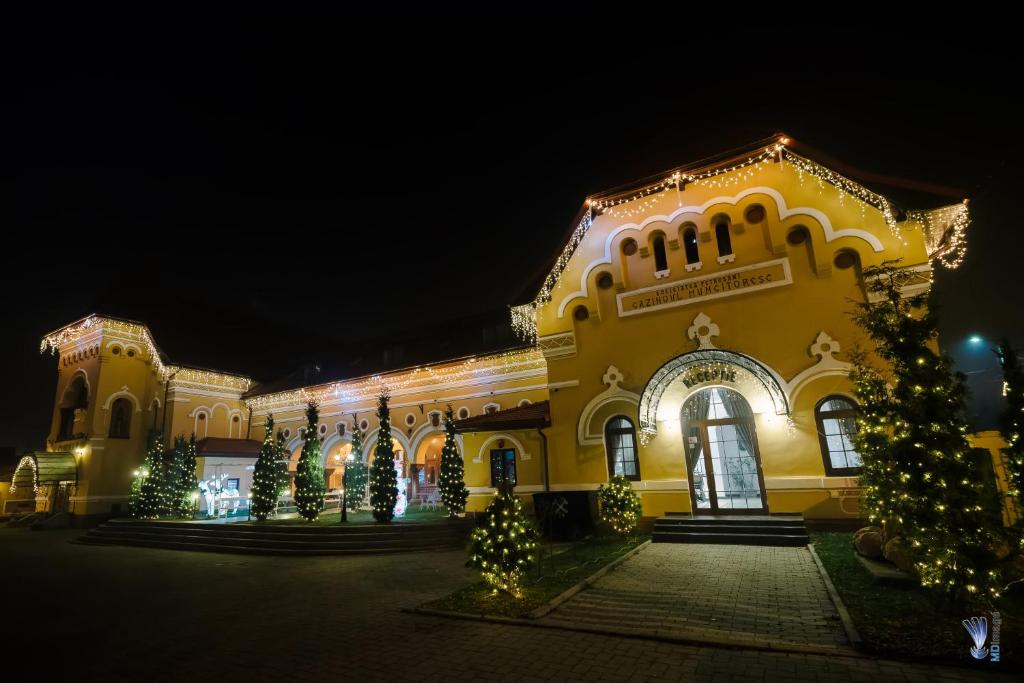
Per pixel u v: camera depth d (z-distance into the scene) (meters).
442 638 7.62
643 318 16.69
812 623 7.38
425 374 27.36
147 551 18.95
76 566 15.89
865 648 6.28
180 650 7.79
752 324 15.19
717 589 9.28
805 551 11.99
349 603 10.06
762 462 14.49
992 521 7.15
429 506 24.52
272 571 14.05
